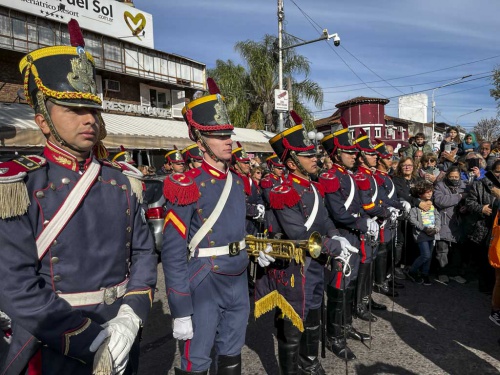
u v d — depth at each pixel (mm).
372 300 4906
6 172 1391
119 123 15297
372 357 3609
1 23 13625
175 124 19062
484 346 3801
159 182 6578
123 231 1697
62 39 15609
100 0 17453
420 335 4051
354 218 3625
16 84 14070
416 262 5734
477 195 5316
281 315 2914
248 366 3508
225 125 2330
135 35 19234
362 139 4547
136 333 1556
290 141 2998
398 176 6172
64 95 1484
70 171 1578
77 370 1558
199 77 22672
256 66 22078
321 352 3580
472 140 9031
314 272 3006
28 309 1352
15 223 1382
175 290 2186
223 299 2330
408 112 49250
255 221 4680
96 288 1582
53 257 1498
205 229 2305
